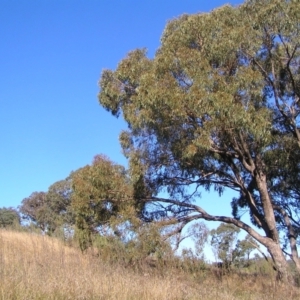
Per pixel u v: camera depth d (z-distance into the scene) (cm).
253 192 2241
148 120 1773
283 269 1817
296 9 1742
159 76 1795
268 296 1403
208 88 1709
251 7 1856
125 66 2000
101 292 1112
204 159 1988
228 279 1491
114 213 1997
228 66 1842
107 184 1961
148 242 1798
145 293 1152
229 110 1650
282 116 2059
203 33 1828
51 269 1331
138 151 2027
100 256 1680
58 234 1808
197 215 2017
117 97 2034
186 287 1323
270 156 2011
